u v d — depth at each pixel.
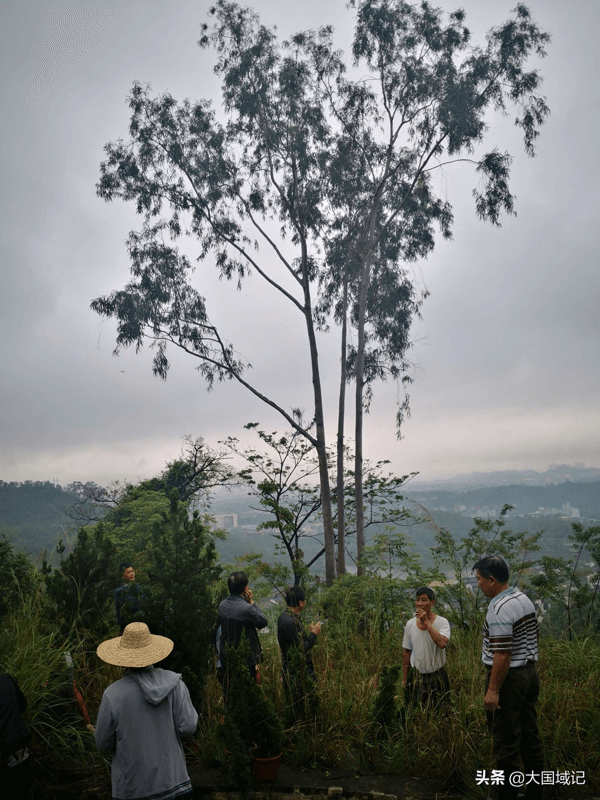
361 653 6.18
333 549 14.67
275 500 13.41
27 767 3.44
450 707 4.41
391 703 4.36
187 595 4.64
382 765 4.08
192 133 17.59
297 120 17.23
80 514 17.62
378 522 13.66
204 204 17.61
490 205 16.53
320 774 4.07
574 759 3.95
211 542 5.33
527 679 3.55
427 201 18.11
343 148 17.14
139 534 12.51
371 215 17.31
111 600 5.63
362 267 17.59
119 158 17.53
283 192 17.53
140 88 17.19
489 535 8.30
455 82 16.08
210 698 4.79
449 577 7.99
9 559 6.77
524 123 16.06
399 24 16.19
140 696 3.24
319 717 4.46
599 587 7.06
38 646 4.66
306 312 16.45
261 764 3.96
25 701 3.60
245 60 16.28
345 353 16.88
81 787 3.84
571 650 5.64
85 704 4.64
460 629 7.11
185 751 4.34
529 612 3.62
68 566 5.56
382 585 8.03
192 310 17.28
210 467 19.28
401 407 17.53
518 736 3.53
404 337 18.42
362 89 16.66
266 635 6.45
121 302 16.75
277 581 7.96
